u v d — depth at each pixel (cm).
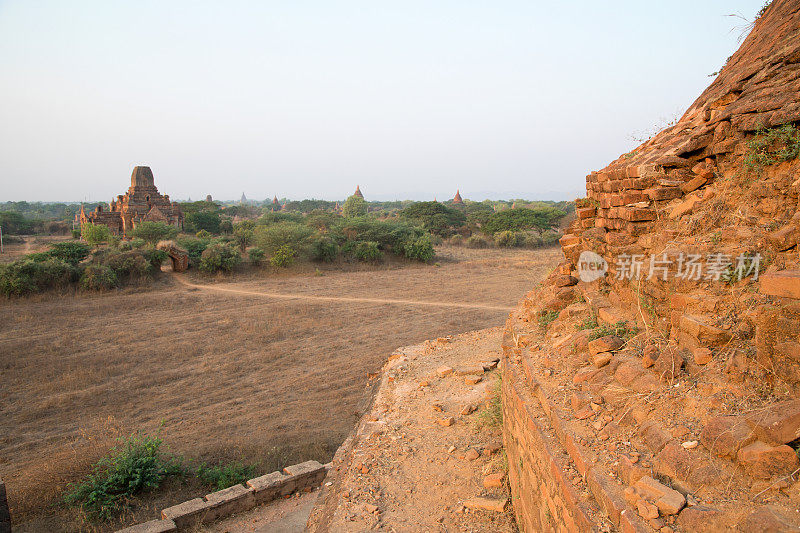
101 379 1577
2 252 4784
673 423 289
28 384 1519
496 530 482
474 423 734
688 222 432
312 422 1263
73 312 2425
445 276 3825
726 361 299
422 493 570
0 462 1069
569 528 288
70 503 896
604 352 408
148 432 1210
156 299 2752
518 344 592
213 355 1831
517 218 6431
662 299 396
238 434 1196
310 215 6656
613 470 281
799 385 253
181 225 6619
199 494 958
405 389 926
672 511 227
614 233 538
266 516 838
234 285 3322
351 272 3981
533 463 392
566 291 639
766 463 228
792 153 362
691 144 493
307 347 1948
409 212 7312
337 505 562
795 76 417
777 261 312
